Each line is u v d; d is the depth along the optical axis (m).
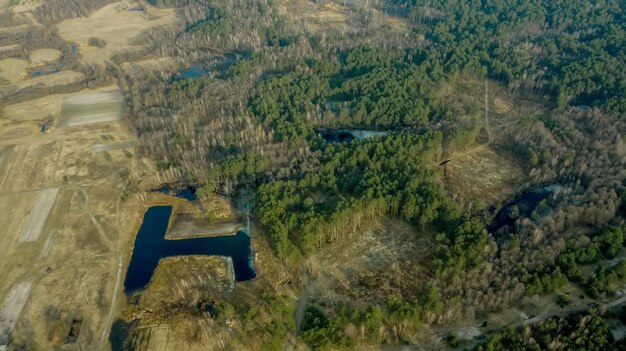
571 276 123.00
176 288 130.50
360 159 164.25
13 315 124.56
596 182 152.00
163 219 157.25
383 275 130.50
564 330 109.62
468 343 110.19
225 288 130.00
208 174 167.75
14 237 150.00
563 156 166.75
